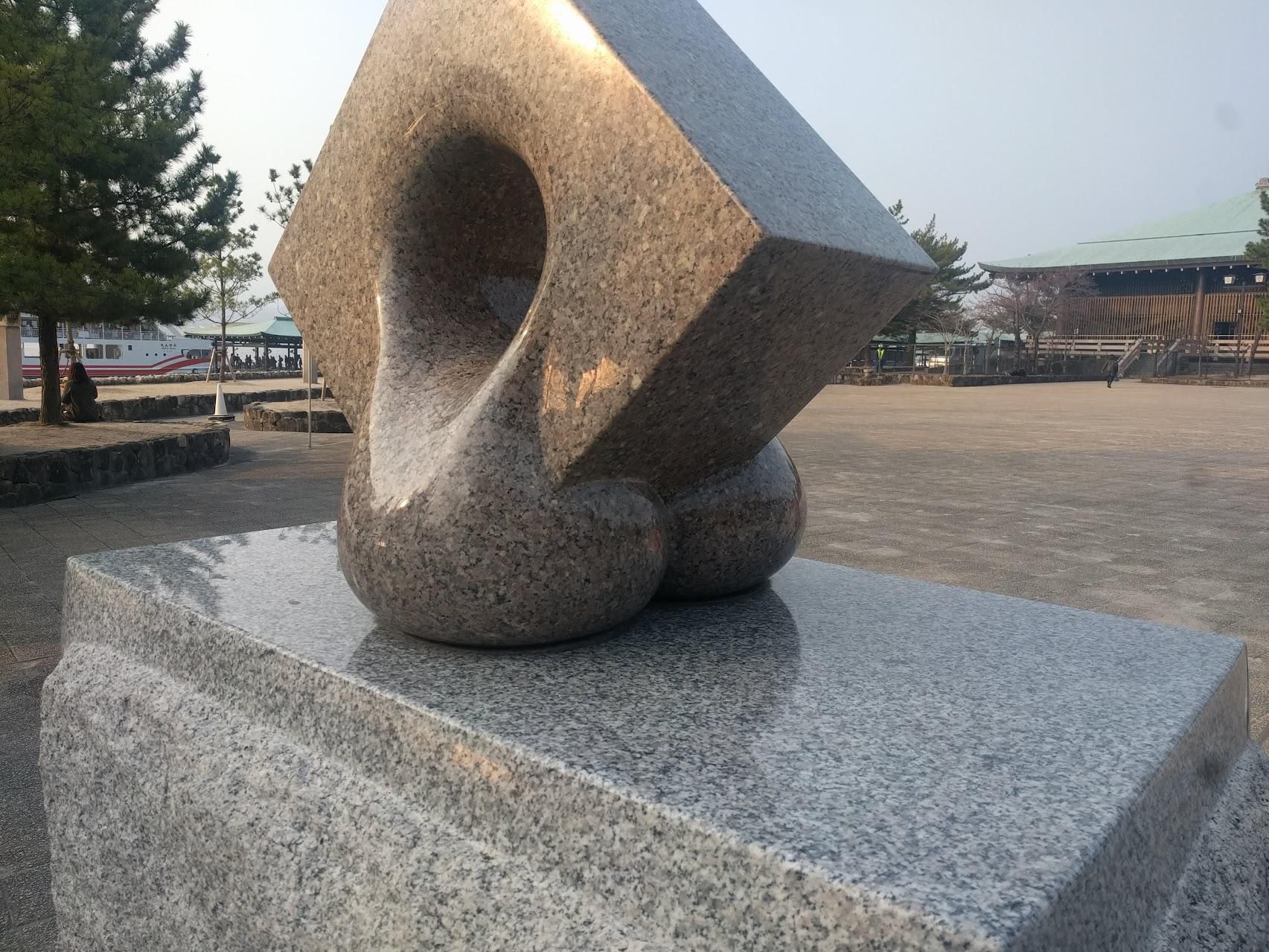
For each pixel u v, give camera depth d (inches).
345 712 66.7
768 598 95.4
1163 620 192.4
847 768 55.1
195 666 80.4
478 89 76.9
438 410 79.4
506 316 93.5
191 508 346.3
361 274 90.4
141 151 481.1
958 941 39.9
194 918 74.1
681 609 90.7
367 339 90.0
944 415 854.5
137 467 421.1
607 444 70.3
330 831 64.0
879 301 76.8
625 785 52.2
